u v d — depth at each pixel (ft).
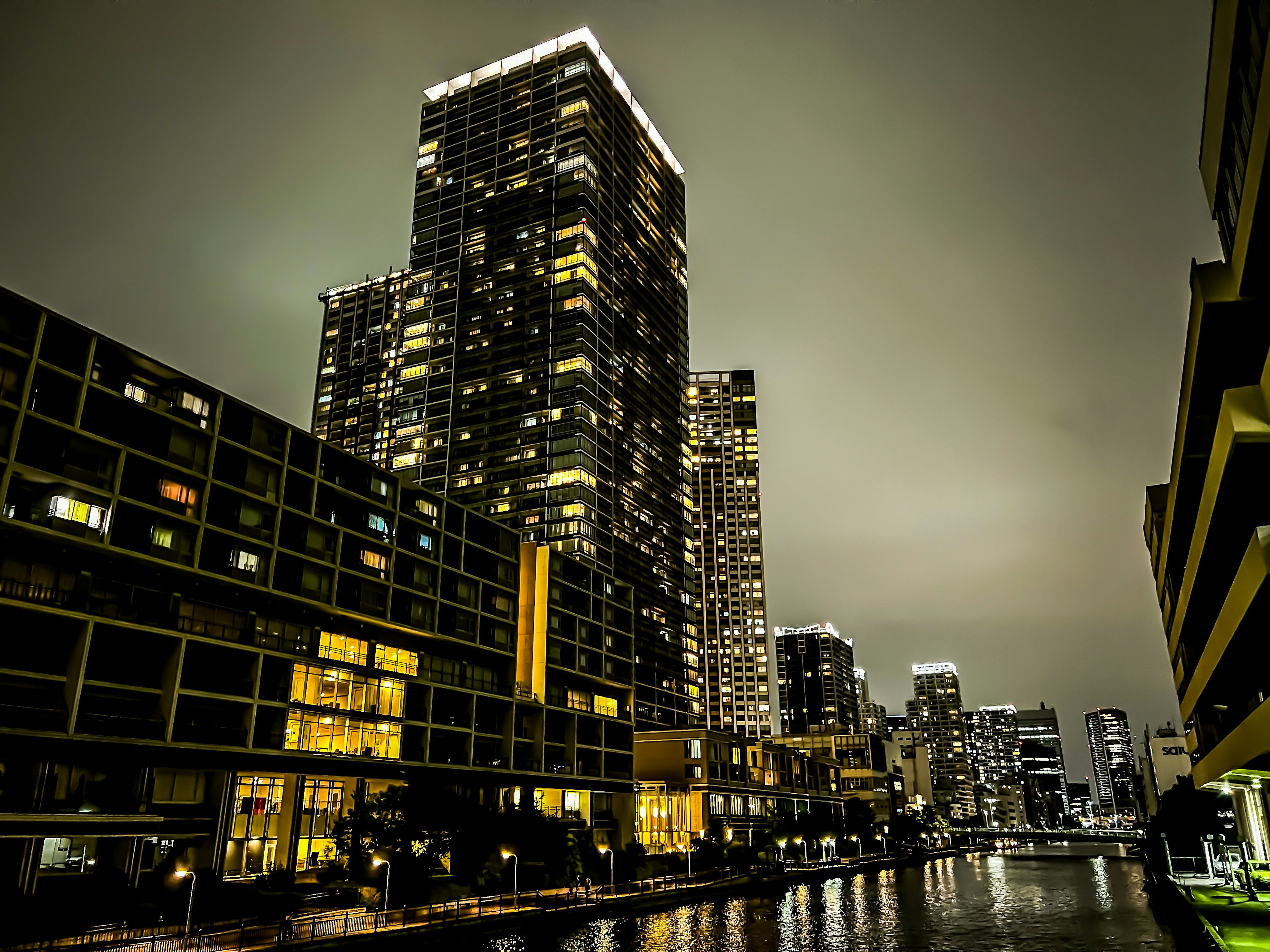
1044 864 535.60
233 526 212.23
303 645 232.94
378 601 256.32
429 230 611.06
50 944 121.70
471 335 564.30
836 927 217.56
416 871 193.36
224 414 216.74
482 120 630.74
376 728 248.52
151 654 190.39
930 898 298.97
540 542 494.59
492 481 520.42
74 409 181.78
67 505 177.58
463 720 283.18
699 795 424.46
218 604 210.18
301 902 173.88
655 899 241.35
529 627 334.85
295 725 223.10
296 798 223.51
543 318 547.08
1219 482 119.24
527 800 271.69
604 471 526.98
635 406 579.48
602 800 356.59
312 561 232.32
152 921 141.49
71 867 168.45
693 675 579.48
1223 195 142.10
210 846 194.39
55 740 166.40
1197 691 208.33
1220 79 120.57
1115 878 402.31
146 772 184.65
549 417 521.24
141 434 196.44
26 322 176.96
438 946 158.30
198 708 196.24
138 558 187.73
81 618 174.09
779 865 372.99
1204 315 120.06
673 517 600.39
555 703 334.65
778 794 505.66
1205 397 143.64
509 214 588.50
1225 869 261.44
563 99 606.14
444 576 290.76
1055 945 188.65
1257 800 256.93
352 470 258.78
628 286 602.03
